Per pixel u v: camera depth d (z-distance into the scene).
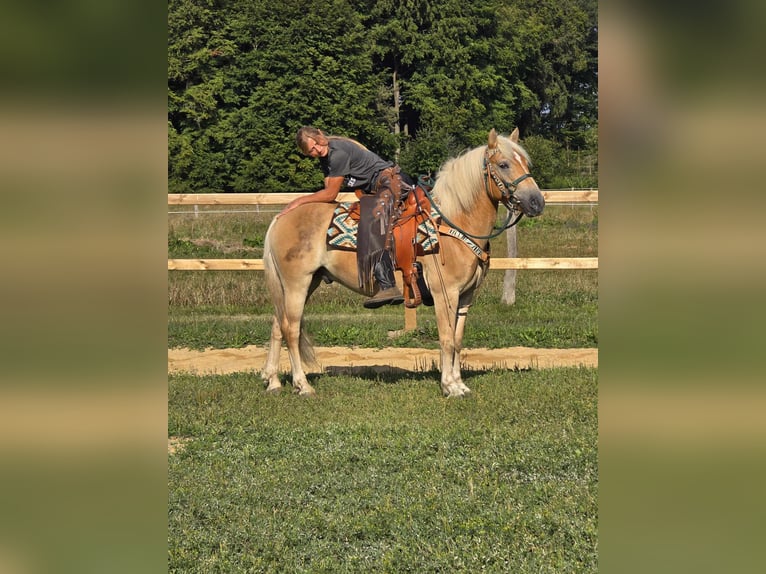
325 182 7.61
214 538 4.28
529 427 6.22
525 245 18.23
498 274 15.05
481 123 51.91
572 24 58.88
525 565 3.83
